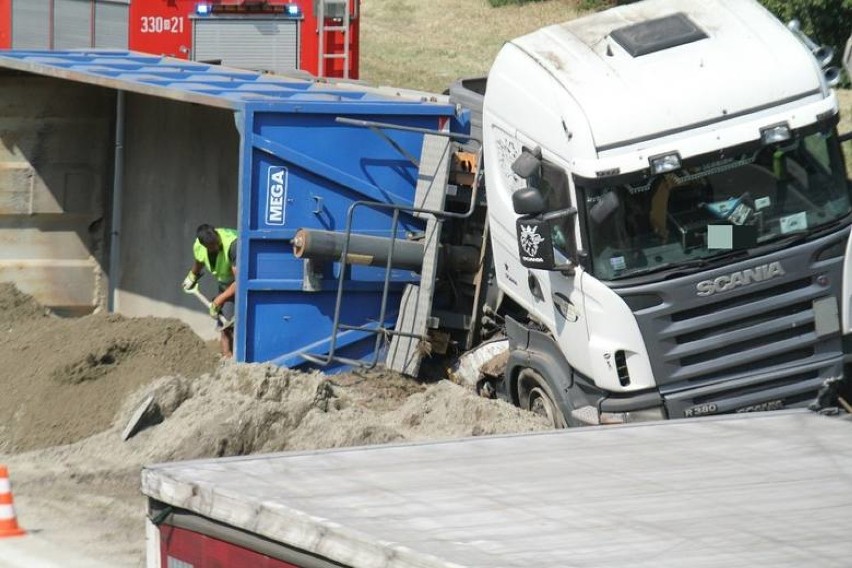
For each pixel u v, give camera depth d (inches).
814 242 1218.0
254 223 1576.0
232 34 2625.5
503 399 1519.4
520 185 1379.2
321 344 1627.7
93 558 1068.5
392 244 1596.9
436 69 4660.4
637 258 1218.0
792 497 580.4
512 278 1423.5
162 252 2081.7
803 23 3690.9
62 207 2105.1
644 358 1213.1
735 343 1220.5
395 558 495.5
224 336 1717.5
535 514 552.1
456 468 641.0
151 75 1913.1
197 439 1296.8
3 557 1066.1
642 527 531.8
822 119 1232.2
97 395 1427.2
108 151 2144.4
